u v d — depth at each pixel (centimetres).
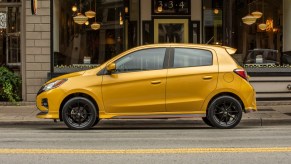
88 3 1669
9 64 1638
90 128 1120
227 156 778
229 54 1127
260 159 755
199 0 1761
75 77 1101
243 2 1677
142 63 1107
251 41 1664
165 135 1027
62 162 738
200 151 819
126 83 1093
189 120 1248
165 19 1764
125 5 1723
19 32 1620
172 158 763
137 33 1745
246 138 971
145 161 743
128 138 980
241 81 1105
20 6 1611
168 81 1095
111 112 1098
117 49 1703
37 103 1118
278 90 1583
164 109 1098
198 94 1098
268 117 1276
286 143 905
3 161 748
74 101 1098
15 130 1148
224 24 1705
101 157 773
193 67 1105
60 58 1619
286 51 1659
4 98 1605
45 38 1591
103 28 1686
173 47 1117
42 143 917
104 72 1101
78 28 1652
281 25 1667
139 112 1098
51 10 1591
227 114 1110
